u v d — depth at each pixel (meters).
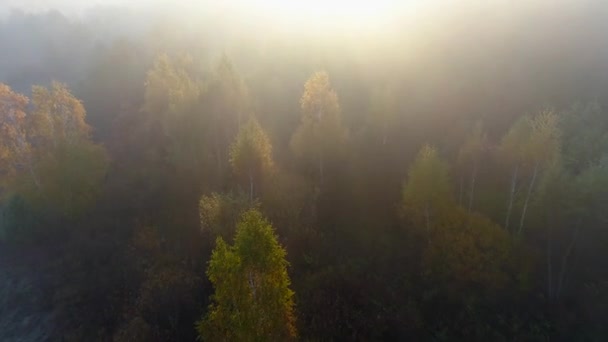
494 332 29.83
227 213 30.75
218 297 19.92
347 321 30.58
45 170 40.38
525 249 33.16
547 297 31.75
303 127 39.88
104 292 35.50
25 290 36.66
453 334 30.20
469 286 32.66
